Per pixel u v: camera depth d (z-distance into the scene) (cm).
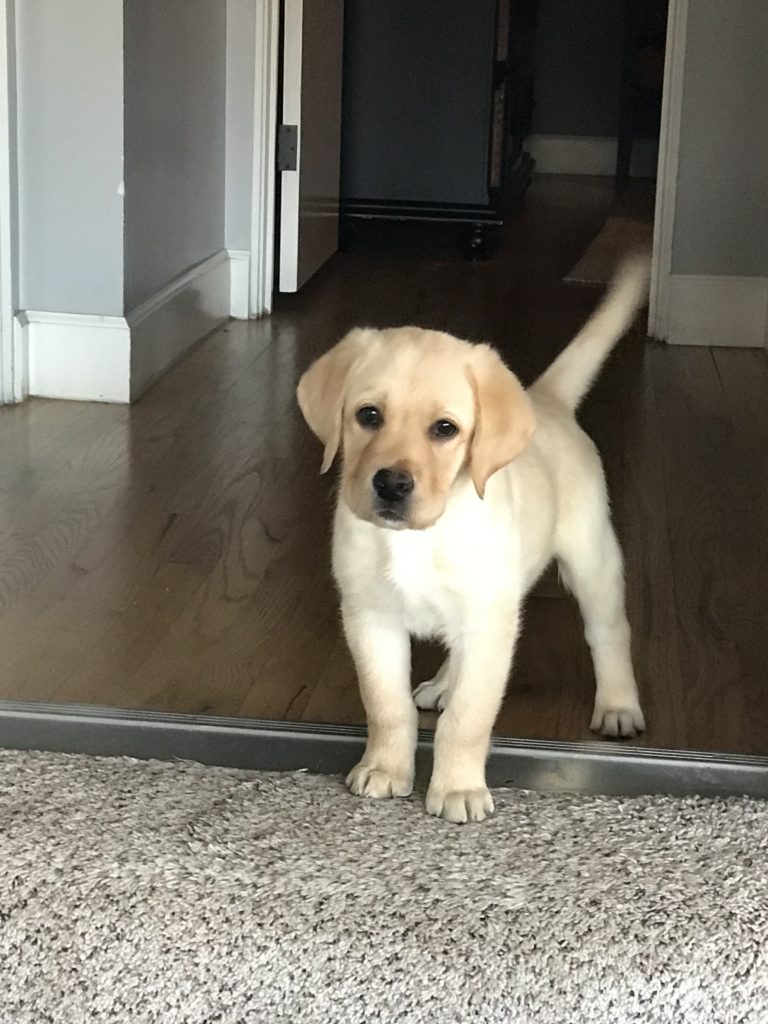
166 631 196
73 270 275
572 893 146
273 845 153
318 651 193
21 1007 142
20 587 206
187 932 142
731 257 332
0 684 182
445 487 149
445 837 156
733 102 326
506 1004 137
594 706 182
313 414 157
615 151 627
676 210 331
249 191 339
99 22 265
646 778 169
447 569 154
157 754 172
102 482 242
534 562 167
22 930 143
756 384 306
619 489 246
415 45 421
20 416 270
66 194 272
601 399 292
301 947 140
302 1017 139
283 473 249
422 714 181
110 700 180
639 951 139
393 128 425
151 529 225
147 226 288
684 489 247
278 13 339
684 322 335
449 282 386
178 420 272
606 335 184
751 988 138
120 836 154
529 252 429
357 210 425
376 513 145
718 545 227
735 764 170
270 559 217
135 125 277
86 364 279
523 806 162
